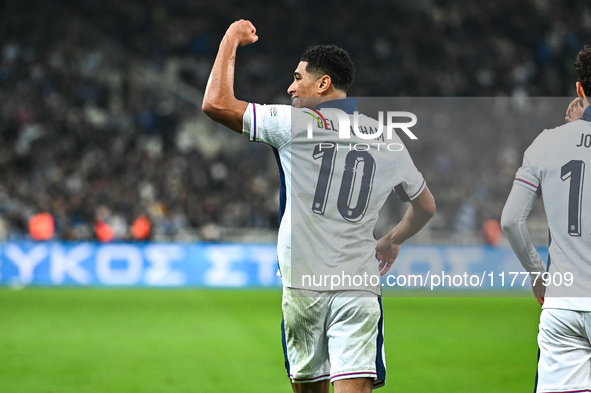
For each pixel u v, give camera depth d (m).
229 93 6.16
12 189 35.53
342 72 6.44
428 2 53.78
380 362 6.23
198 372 12.47
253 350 14.75
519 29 53.72
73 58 46.69
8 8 47.66
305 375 6.48
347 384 6.06
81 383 11.46
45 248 29.92
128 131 42.69
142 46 48.84
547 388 5.83
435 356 14.00
